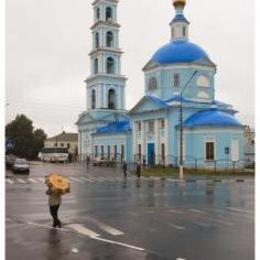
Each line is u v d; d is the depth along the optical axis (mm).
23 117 100562
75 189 28188
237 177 40719
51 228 13781
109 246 11211
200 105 54750
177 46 58469
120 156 65000
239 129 50594
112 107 76500
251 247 11102
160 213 17250
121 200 21875
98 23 74750
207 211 17812
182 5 59969
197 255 10266
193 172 45406
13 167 45625
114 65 76125
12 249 10820
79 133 81875
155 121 55656
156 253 10453
